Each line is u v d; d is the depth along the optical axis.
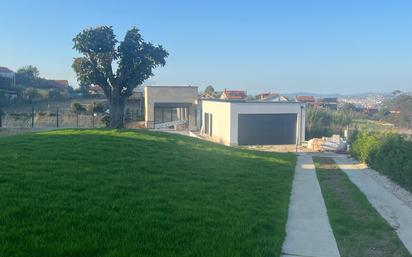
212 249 6.32
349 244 7.64
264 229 7.92
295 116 35.25
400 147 16.17
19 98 68.88
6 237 5.82
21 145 14.93
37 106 65.38
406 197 12.62
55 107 65.19
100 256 5.60
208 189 10.73
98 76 30.27
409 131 34.28
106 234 6.43
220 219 8.00
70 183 9.44
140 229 6.87
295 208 10.44
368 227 8.87
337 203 11.08
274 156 21.45
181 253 6.05
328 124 41.44
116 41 30.19
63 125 44.50
